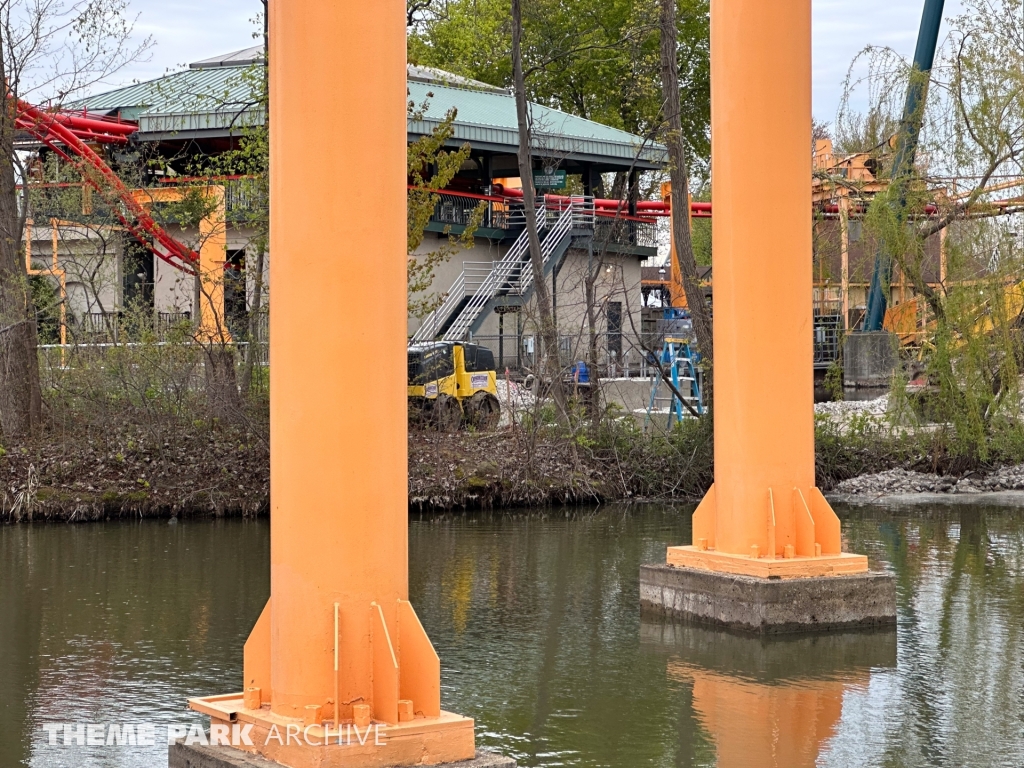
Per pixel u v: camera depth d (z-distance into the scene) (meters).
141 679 11.19
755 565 12.80
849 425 29.33
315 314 7.05
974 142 26.77
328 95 7.01
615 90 58.84
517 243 44.72
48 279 32.06
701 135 62.03
